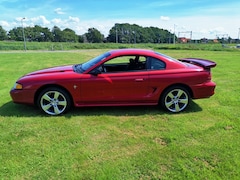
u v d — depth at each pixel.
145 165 2.73
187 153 2.98
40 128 3.83
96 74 4.33
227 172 2.57
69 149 3.12
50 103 4.43
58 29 96.88
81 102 4.42
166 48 41.59
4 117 4.32
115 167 2.69
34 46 45.16
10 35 84.19
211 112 4.55
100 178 2.50
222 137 3.44
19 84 4.36
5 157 2.93
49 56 21.36
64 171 2.63
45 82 4.29
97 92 4.36
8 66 12.59
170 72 4.42
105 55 4.60
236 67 11.30
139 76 4.34
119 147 3.19
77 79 4.29
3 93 6.07
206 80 4.53
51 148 3.15
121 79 4.32
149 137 3.48
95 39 102.25
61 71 4.64
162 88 4.44
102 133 3.64
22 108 4.83
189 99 4.59
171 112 4.56
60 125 3.96
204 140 3.35
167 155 2.95
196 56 20.39
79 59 18.11
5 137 3.49
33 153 3.02
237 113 4.47
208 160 2.82
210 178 2.47
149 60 4.45
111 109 4.76
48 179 2.50
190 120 4.16
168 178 2.49
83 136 3.53
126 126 3.91
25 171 2.63
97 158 2.90
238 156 2.89
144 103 4.54
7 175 2.57
